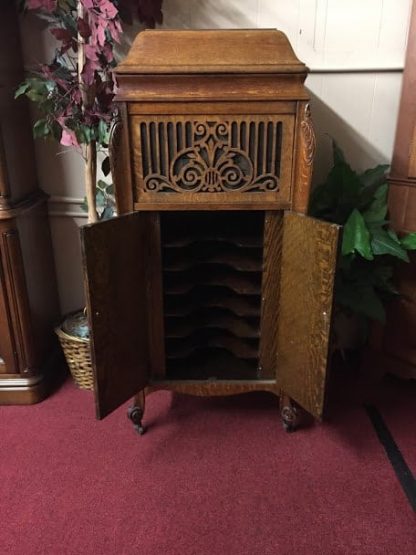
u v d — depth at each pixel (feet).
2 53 4.14
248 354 4.28
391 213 4.42
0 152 3.99
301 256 3.45
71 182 5.15
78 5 3.90
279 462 3.84
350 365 5.40
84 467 3.78
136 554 3.02
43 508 3.38
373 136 4.90
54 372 5.07
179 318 4.40
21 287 4.38
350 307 4.31
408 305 4.56
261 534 3.17
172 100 3.27
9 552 3.03
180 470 3.75
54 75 4.11
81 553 3.02
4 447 4.01
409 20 4.46
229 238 4.00
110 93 4.10
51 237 5.35
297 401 3.88
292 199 3.52
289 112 3.30
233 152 3.43
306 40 4.60
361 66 4.64
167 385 4.13
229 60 3.26
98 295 3.35
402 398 4.76
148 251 3.76
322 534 3.16
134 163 3.45
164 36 3.33
